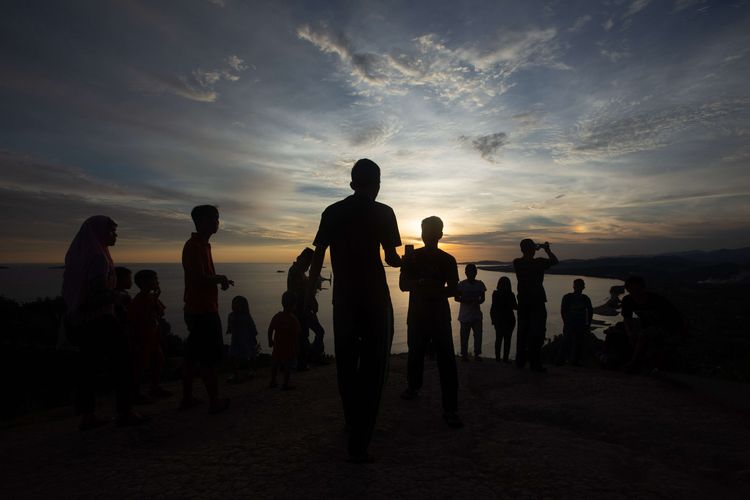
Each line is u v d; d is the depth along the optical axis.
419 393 4.93
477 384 5.48
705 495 2.38
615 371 6.55
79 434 3.88
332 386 5.61
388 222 3.10
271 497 2.34
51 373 8.20
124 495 2.42
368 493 2.38
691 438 3.34
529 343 6.32
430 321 3.98
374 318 2.98
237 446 3.27
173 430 3.90
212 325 4.40
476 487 2.45
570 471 2.64
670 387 5.09
